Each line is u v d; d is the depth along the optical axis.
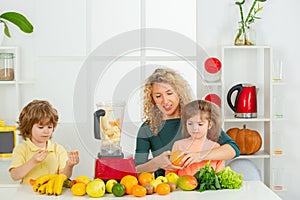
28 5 3.49
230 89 3.49
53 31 3.25
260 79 3.68
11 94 3.54
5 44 3.49
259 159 3.70
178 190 1.89
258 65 3.67
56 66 3.10
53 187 1.84
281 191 3.55
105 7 3.31
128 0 3.32
